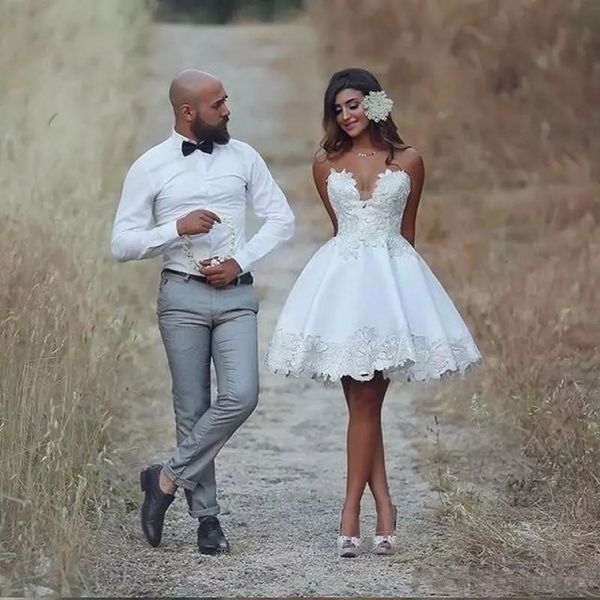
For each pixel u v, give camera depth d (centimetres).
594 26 3216
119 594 1251
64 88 2938
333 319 1345
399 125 3328
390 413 1988
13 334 1500
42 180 2350
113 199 2580
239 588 1275
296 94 4175
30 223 2027
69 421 1459
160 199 1338
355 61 4106
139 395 1966
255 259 1341
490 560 1348
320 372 1341
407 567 1342
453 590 1278
